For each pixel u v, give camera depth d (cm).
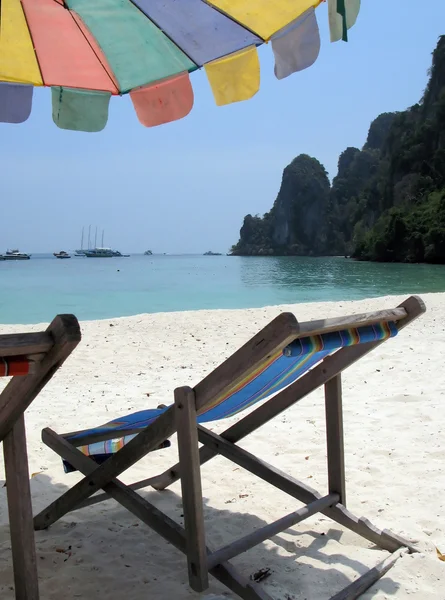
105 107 293
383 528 280
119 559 257
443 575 237
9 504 182
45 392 568
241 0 238
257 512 305
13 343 143
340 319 202
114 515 302
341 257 12788
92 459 264
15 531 182
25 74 274
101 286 2781
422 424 435
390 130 10456
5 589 232
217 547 268
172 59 275
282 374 222
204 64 271
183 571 248
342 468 269
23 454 180
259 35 251
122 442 256
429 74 9906
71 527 288
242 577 213
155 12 255
